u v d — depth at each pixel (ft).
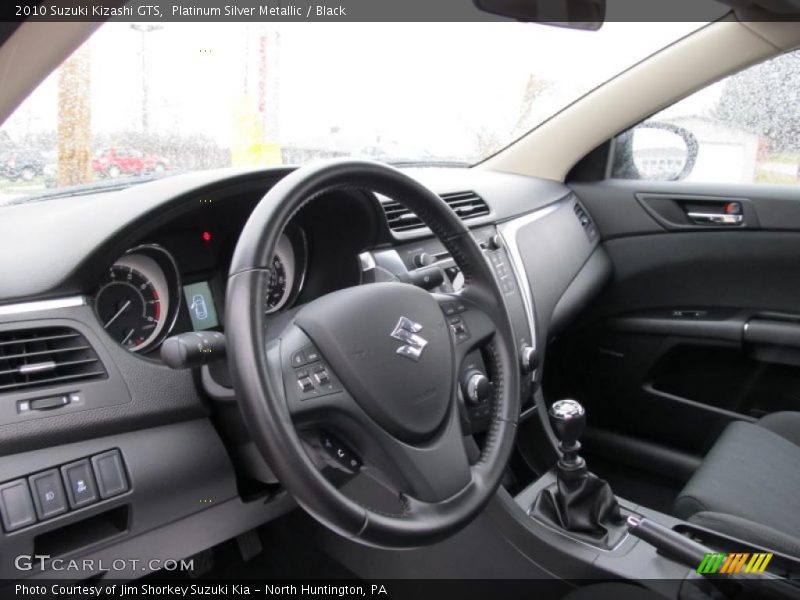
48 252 3.63
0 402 3.32
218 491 4.02
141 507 3.72
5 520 3.27
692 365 6.86
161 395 3.81
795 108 6.46
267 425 2.82
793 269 6.51
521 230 6.35
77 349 3.60
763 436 5.27
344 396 3.11
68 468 3.49
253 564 5.46
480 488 3.37
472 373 4.00
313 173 3.24
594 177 7.59
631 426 7.16
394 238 5.06
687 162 7.13
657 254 7.16
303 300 4.94
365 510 2.96
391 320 3.27
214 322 4.50
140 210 3.81
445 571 5.10
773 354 6.40
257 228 3.03
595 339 7.38
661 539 4.22
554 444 5.96
